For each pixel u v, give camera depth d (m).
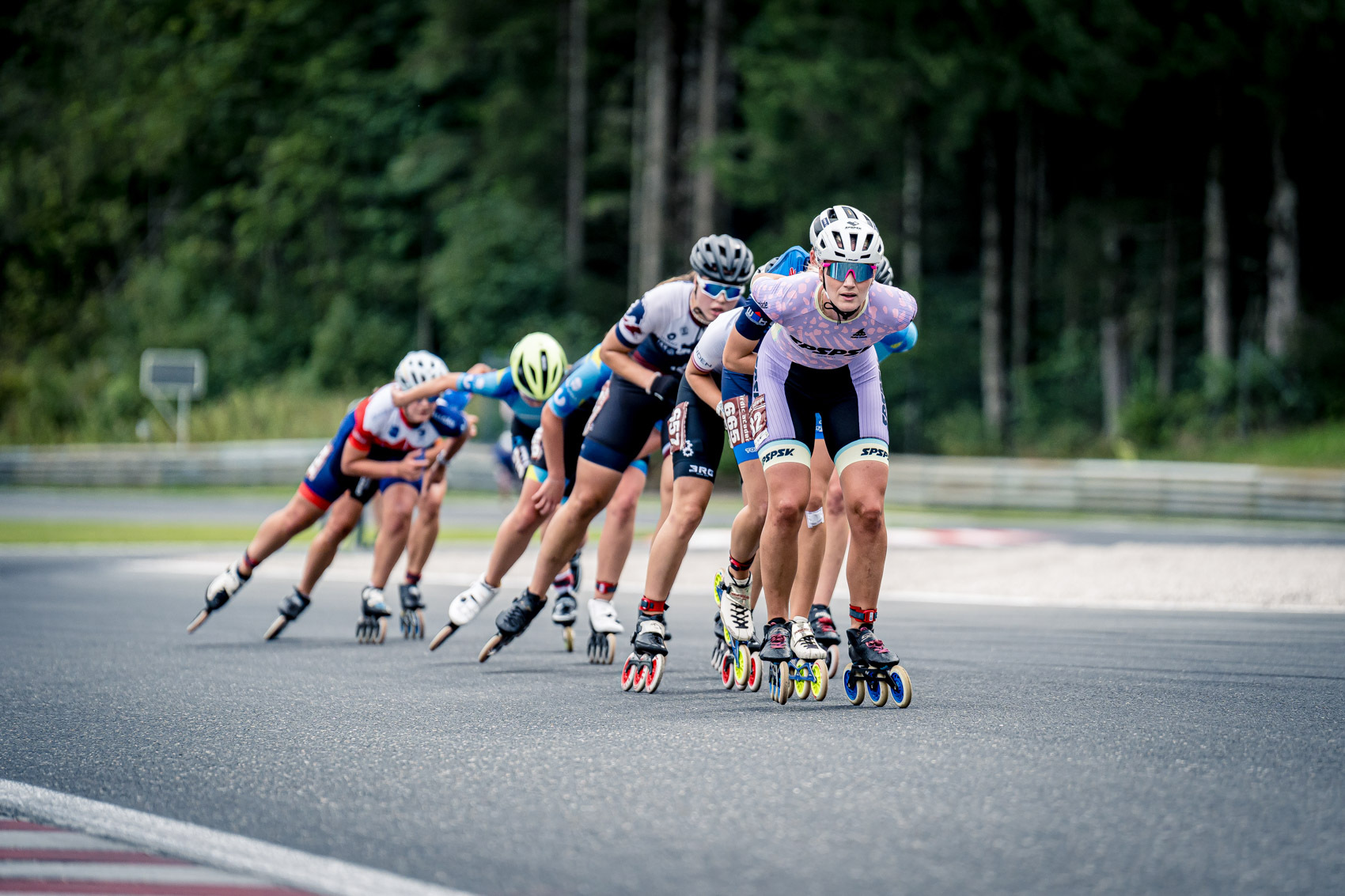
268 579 43.78
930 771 14.13
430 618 33.28
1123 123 115.38
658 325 21.80
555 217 137.12
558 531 22.97
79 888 10.81
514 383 25.00
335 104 148.88
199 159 172.88
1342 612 32.25
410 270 145.38
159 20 175.38
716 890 10.34
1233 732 16.31
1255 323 119.81
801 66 106.81
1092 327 119.50
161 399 117.75
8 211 174.62
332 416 113.75
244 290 162.00
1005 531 63.28
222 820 12.74
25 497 93.50
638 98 131.38
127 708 19.19
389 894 10.40
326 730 17.25
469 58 133.88
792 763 14.61
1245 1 103.44
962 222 128.88
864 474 18.84
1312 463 88.94
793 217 115.06
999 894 10.19
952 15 107.88
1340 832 11.77
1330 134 109.94
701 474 20.66
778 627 19.17
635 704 19.23
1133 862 10.93
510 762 15.02
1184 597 34.97
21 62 183.38
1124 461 91.88
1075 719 17.30
